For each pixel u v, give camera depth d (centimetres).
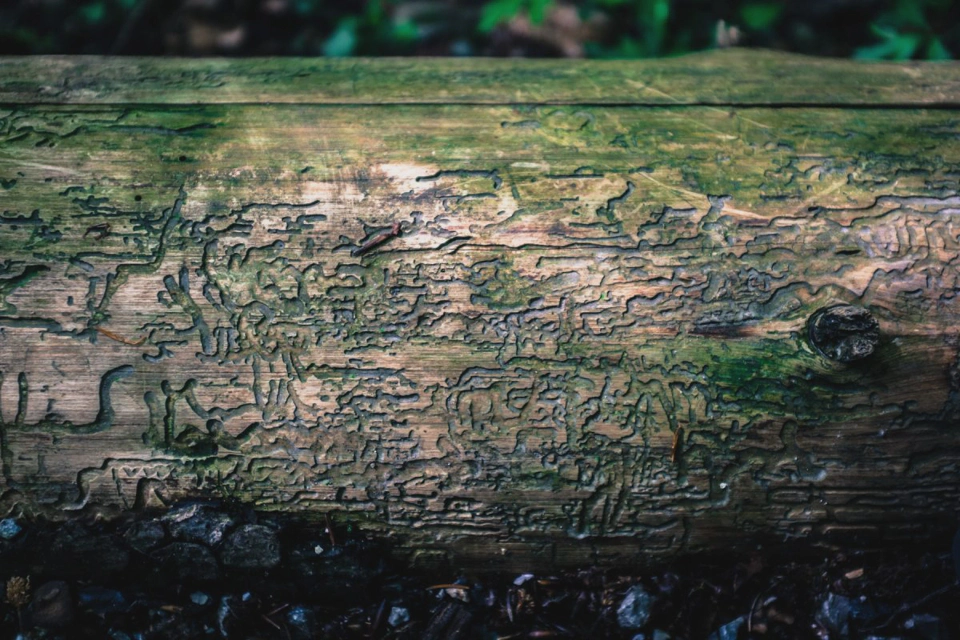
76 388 50
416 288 50
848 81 54
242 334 50
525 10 82
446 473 50
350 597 52
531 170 51
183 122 52
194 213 51
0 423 50
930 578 51
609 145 52
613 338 50
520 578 52
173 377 50
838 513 51
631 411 50
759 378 50
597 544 51
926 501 50
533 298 50
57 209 51
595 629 52
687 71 55
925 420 50
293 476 50
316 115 53
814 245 50
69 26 83
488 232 50
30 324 50
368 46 81
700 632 52
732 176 51
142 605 51
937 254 50
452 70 55
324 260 50
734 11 78
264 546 51
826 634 51
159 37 83
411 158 51
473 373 50
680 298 50
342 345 50
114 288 50
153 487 50
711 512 51
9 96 53
